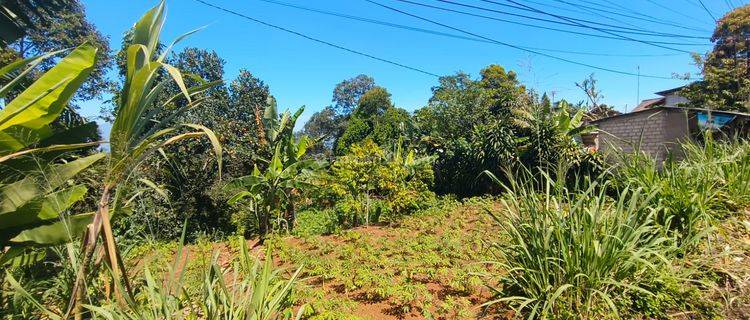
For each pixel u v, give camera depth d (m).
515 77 28.14
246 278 2.78
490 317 3.33
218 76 16.94
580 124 14.64
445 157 14.06
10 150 2.48
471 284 3.81
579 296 2.95
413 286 3.81
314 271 4.65
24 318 2.74
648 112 13.22
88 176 2.92
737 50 19.28
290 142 10.29
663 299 2.93
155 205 8.70
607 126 14.30
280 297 2.72
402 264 4.55
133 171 2.76
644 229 3.08
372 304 3.96
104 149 3.06
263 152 12.20
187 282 3.81
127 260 3.95
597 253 2.92
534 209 3.28
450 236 6.05
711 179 4.19
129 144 2.66
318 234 8.12
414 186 9.94
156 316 2.37
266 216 9.59
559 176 3.52
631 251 2.94
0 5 4.35
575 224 3.14
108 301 2.50
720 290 3.00
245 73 15.03
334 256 5.73
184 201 9.66
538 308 3.05
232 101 14.73
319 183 10.72
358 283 4.10
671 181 3.99
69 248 2.75
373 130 30.38
